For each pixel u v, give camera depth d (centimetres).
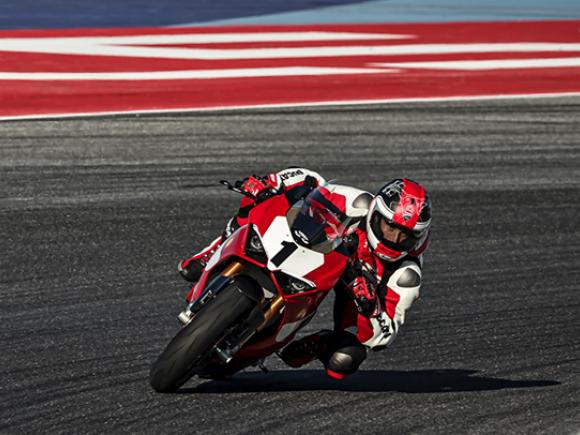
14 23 5922
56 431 1577
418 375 2105
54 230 2925
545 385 2030
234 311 1619
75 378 1883
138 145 3762
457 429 1684
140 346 2127
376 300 1756
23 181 3316
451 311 2577
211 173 3525
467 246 3092
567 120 4581
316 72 5100
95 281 2567
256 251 1708
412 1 7694
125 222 3030
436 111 4553
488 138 4231
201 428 1611
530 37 6450
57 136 3788
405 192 1777
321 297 1752
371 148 3966
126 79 4678
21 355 2017
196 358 1648
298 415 1714
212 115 4206
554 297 2727
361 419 1716
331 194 1834
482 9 7506
